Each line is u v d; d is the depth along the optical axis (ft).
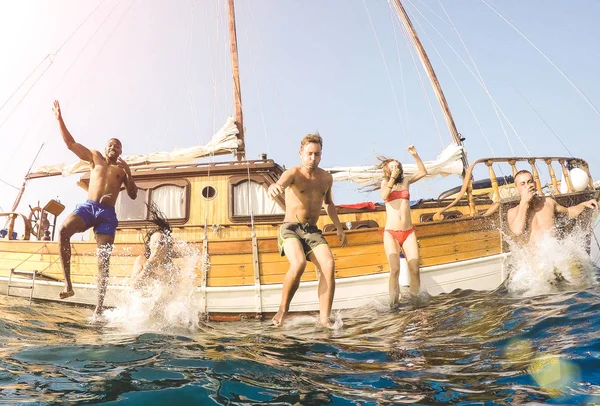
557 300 15.14
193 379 8.77
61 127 20.27
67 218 20.04
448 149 33.94
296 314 21.76
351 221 25.71
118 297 21.76
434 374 8.96
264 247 22.29
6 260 24.62
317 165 16.61
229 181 27.71
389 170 21.63
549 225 19.71
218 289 21.81
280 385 8.46
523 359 9.37
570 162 25.44
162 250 20.93
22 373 9.12
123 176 22.24
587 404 6.82
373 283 21.75
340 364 10.09
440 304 18.79
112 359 10.48
